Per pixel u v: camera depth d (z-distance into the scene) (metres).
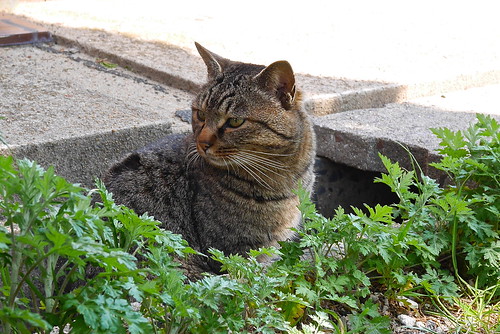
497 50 8.50
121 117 5.77
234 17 9.73
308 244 3.37
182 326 2.80
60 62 7.43
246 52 7.91
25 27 8.20
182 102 6.66
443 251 3.97
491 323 3.53
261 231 4.46
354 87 6.93
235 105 4.18
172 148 4.64
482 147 4.09
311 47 8.33
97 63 7.52
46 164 5.16
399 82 7.13
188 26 9.03
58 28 8.42
